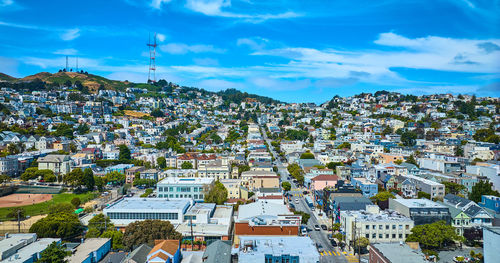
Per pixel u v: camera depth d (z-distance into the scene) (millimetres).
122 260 126188
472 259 132875
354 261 135125
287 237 126625
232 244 146875
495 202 178750
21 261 115688
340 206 170750
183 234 153875
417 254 112875
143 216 171750
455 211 159625
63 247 127500
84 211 198500
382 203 191500
